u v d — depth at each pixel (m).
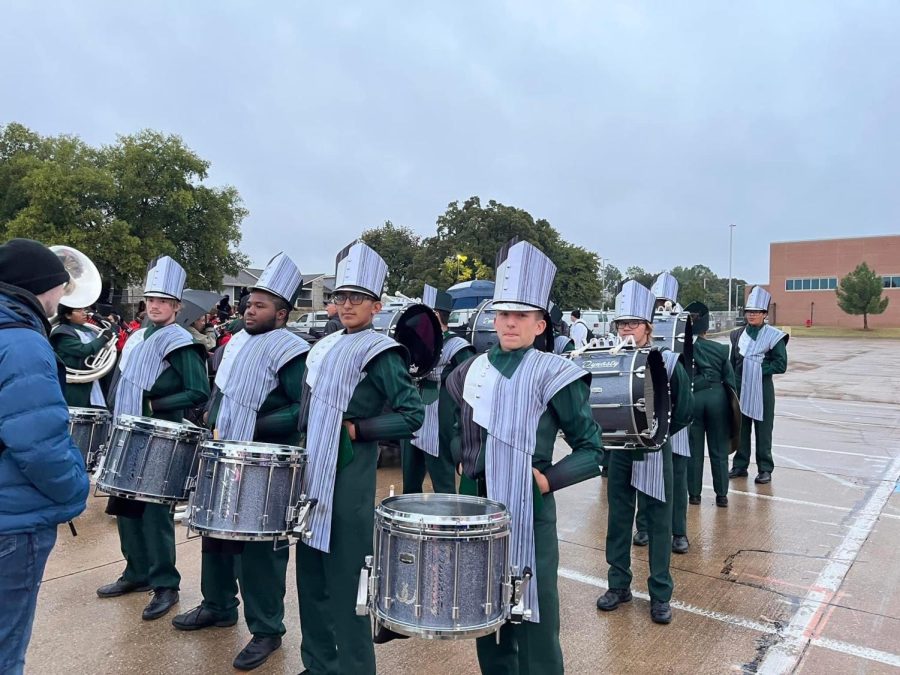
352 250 3.40
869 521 6.38
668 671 3.65
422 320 5.17
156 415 4.36
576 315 16.89
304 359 3.77
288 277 3.91
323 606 3.38
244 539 2.88
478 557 2.32
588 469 2.75
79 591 4.62
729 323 56.81
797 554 5.47
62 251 6.43
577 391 2.79
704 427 6.97
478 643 2.89
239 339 3.88
